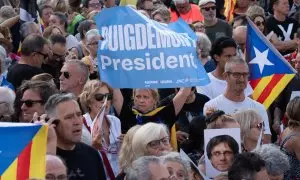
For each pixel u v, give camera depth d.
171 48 17.86
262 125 17.44
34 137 12.74
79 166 14.93
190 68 17.88
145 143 15.20
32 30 24.50
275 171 15.73
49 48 20.39
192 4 28.48
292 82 22.30
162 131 15.28
